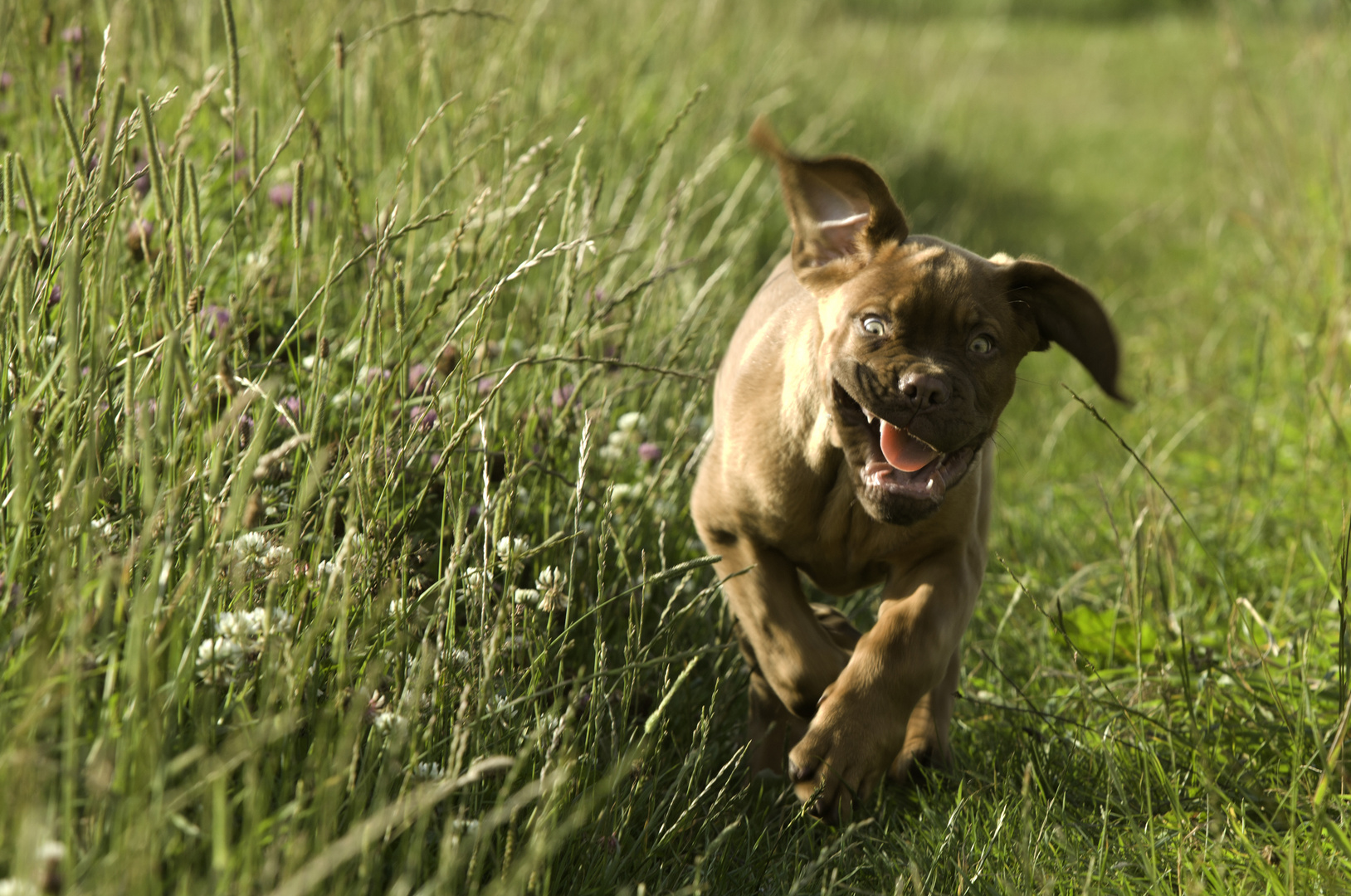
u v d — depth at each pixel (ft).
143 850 9.52
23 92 22.94
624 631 18.52
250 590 13.60
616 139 31.14
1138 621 19.58
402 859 12.27
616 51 38.55
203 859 10.89
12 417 12.85
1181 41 118.11
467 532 16.87
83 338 14.56
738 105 42.24
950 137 68.49
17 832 9.52
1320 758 16.61
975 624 23.72
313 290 20.39
